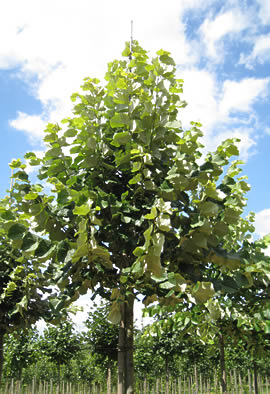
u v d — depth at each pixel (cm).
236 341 747
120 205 375
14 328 668
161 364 1709
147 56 445
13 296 645
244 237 661
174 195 389
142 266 336
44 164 430
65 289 408
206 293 360
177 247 395
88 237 345
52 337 1395
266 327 599
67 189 373
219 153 423
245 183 434
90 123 437
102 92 437
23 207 376
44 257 371
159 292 377
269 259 548
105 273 407
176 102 431
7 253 641
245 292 622
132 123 395
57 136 418
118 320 379
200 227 373
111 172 423
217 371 1762
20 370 1379
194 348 1402
